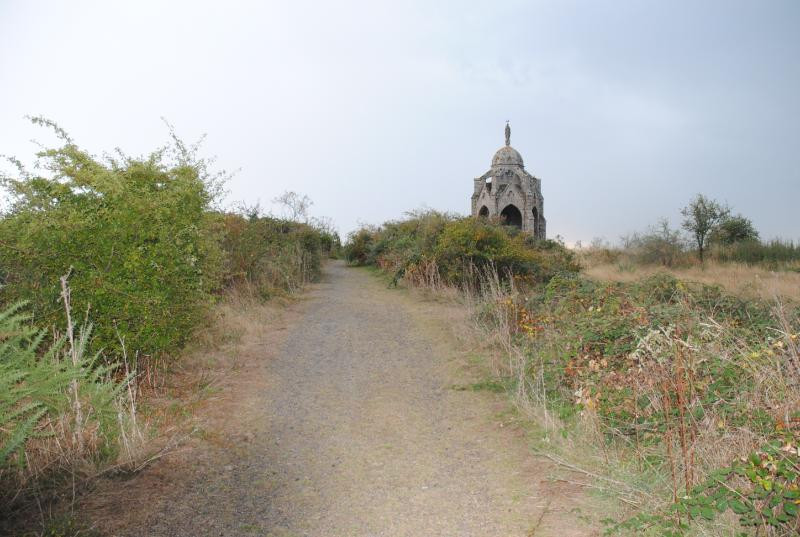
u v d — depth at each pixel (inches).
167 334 240.1
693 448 144.5
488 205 1536.7
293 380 285.3
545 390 237.5
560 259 698.2
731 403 163.0
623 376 197.8
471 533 135.8
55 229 215.0
